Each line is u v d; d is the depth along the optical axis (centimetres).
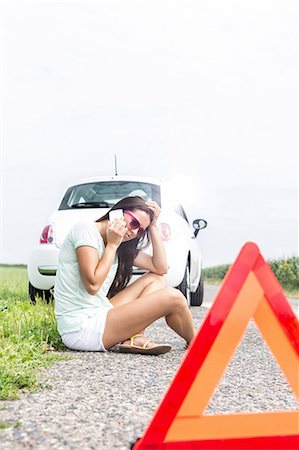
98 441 287
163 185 832
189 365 260
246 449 262
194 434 260
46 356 486
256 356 537
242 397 385
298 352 275
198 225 927
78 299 524
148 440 256
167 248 758
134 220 522
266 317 275
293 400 381
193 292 948
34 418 320
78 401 357
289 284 1695
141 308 511
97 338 513
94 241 516
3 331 579
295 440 266
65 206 825
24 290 1085
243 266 269
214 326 263
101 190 822
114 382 409
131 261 545
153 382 412
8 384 381
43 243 802
